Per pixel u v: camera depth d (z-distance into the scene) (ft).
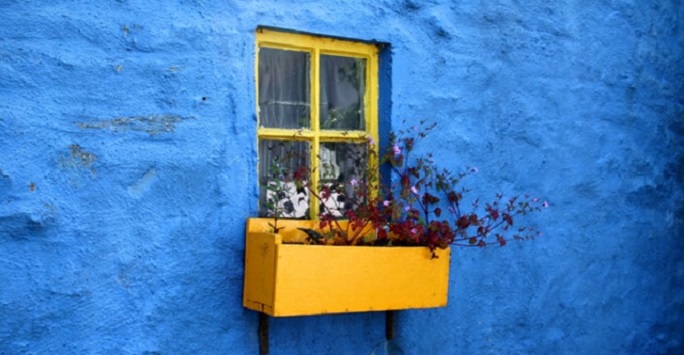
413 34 13.21
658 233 16.72
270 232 11.46
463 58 13.76
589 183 15.48
